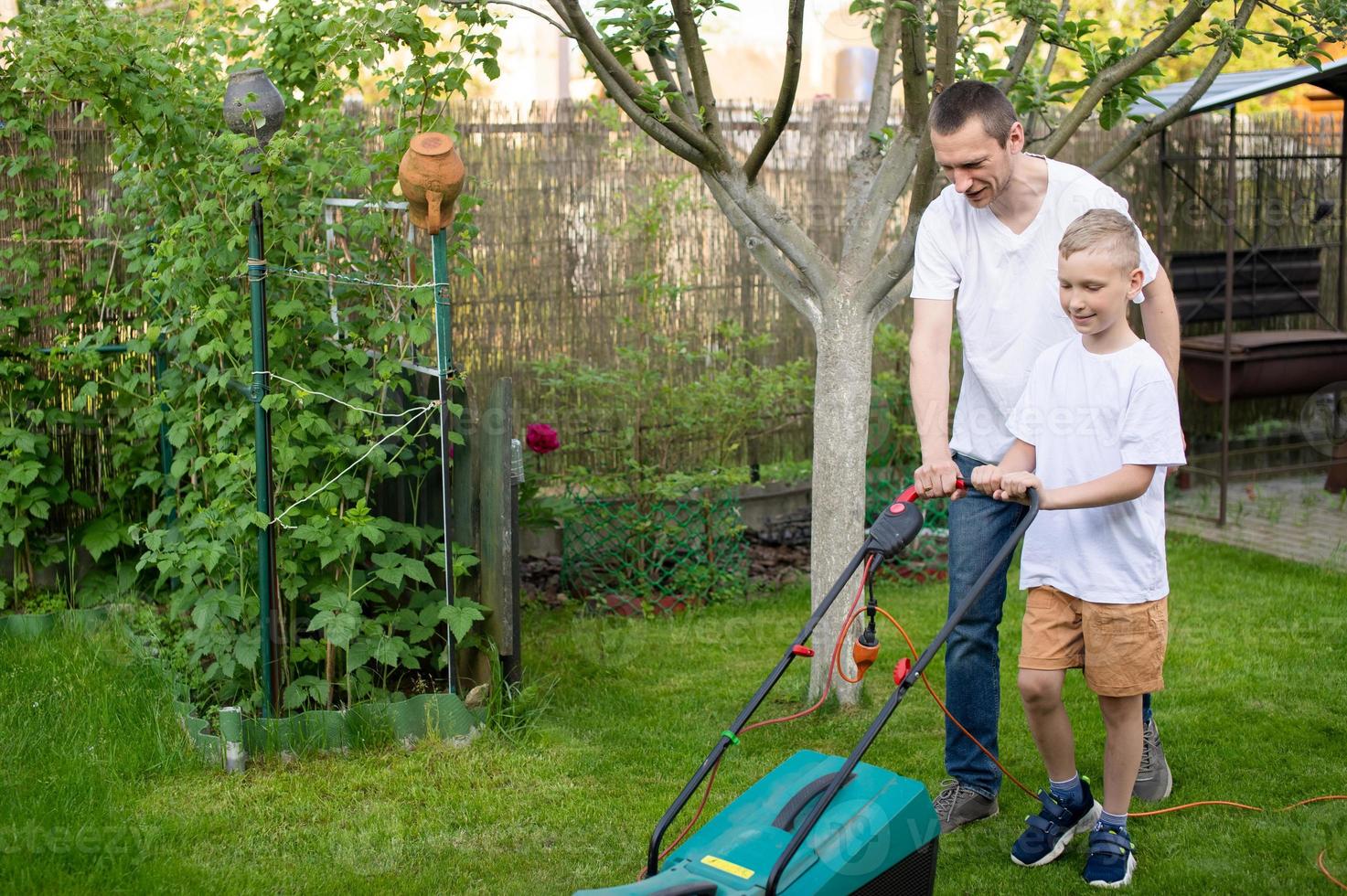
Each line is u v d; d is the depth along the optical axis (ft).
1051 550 10.71
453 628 13.79
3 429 17.67
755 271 23.91
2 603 17.28
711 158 14.33
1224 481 23.63
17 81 15.23
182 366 15.88
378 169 14.75
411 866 11.27
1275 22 14.07
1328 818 11.73
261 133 13.57
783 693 15.62
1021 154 10.95
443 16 15.10
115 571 18.43
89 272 18.35
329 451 14.37
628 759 13.64
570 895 10.73
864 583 10.16
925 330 11.43
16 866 10.68
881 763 13.33
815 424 14.96
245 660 13.91
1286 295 28.30
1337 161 29.35
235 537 14.10
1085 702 14.90
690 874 8.14
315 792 12.66
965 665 11.62
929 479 10.50
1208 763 13.14
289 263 14.96
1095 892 10.57
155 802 12.37
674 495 19.56
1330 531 23.00
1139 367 10.28
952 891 10.66
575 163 22.39
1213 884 10.62
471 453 14.90
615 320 22.97
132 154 15.23
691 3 14.42
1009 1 13.79
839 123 24.35
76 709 14.10
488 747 13.82
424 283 14.64
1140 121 15.07
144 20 15.58
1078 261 10.14
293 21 15.71
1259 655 16.56
